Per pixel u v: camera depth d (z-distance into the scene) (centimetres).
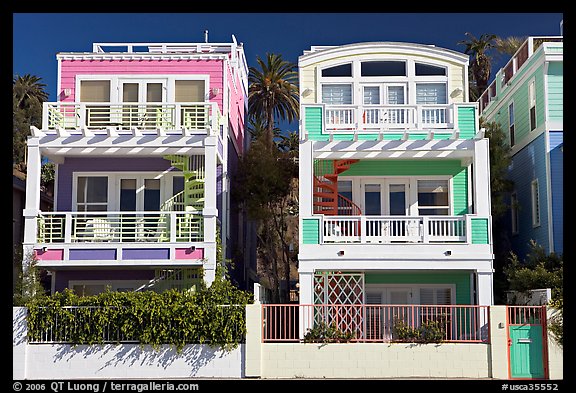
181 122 2541
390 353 1898
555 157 2400
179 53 2595
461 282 2395
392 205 2472
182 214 2427
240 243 3045
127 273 2414
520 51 2809
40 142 2267
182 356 1892
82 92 2567
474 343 1898
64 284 2409
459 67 2511
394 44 2517
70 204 2461
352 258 2170
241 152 3225
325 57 2522
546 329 1884
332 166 2505
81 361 1892
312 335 1927
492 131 2738
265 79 4156
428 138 2280
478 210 2194
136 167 2486
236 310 1900
